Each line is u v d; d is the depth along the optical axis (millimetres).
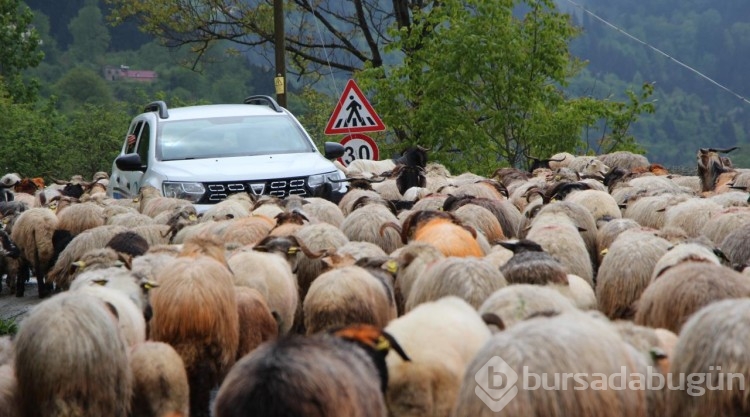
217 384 28219
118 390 23828
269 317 30609
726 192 50625
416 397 21969
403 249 33562
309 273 36375
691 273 26141
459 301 24453
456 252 34094
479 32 76625
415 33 80688
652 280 29578
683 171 85562
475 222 41188
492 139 79375
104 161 106125
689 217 41562
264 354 19531
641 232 34531
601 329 20125
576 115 79750
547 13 78875
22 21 161000
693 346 20719
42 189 76562
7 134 105875
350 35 114938
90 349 23234
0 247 49062
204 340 27609
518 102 76750
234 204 46062
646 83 84062
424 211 37281
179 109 60438
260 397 18812
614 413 19297
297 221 40094
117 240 38625
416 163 66188
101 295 27266
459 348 22656
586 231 40375
